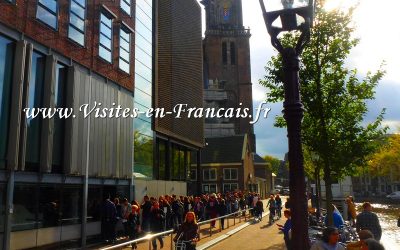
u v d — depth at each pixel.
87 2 18.16
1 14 12.91
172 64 31.20
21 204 13.34
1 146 12.76
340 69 12.52
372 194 93.31
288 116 4.21
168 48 30.45
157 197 25.28
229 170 55.38
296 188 4.02
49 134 14.60
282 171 149.12
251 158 62.94
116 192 20.12
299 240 3.91
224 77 85.31
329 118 12.51
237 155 55.91
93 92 17.91
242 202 31.78
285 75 4.35
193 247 10.02
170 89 30.45
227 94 84.50
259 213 28.12
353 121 12.47
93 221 17.66
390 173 63.62
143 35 25.52
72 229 15.92
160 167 28.78
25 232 13.34
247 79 85.00
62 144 15.91
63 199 15.58
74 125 16.16
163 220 15.95
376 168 63.16
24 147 13.30
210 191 55.44
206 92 78.25
